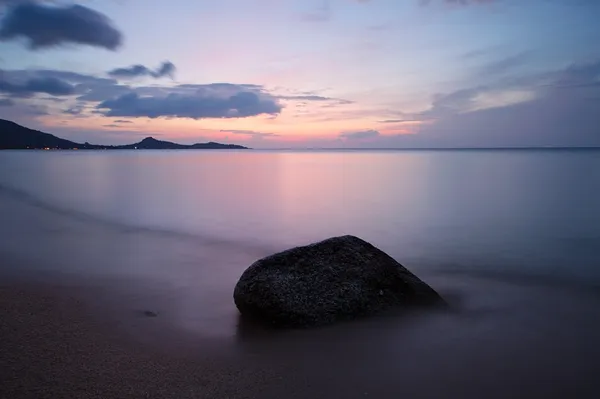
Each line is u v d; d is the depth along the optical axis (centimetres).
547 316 755
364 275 721
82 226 1691
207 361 557
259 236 1573
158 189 3158
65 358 550
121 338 624
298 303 665
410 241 1492
